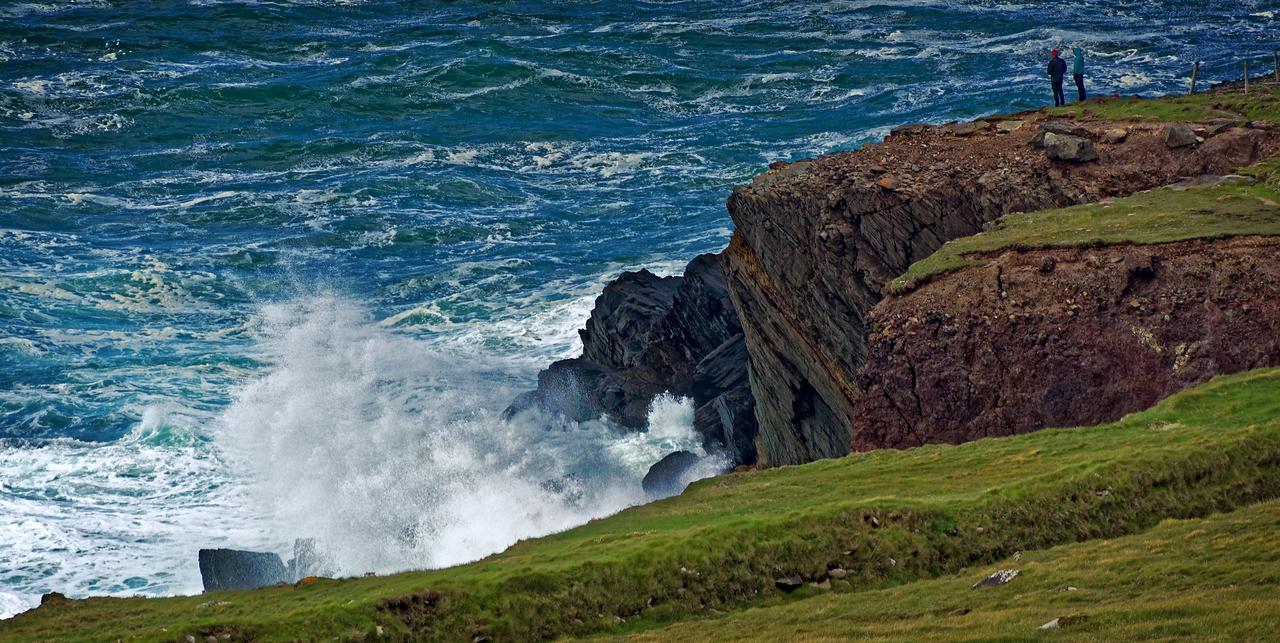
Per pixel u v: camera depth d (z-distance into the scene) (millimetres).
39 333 88812
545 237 110000
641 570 35375
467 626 33500
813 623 31359
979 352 51156
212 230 112312
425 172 127312
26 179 124875
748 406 69812
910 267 54469
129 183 125062
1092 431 45781
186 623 32750
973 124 68312
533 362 85625
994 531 37031
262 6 194625
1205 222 52500
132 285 98500
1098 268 50875
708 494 46719
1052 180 59938
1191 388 46938
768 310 63375
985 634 26750
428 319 93375
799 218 60500
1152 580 29406
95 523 61250
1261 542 30547
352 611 33250
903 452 48562
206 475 67625
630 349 79125
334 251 107562
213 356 85625
